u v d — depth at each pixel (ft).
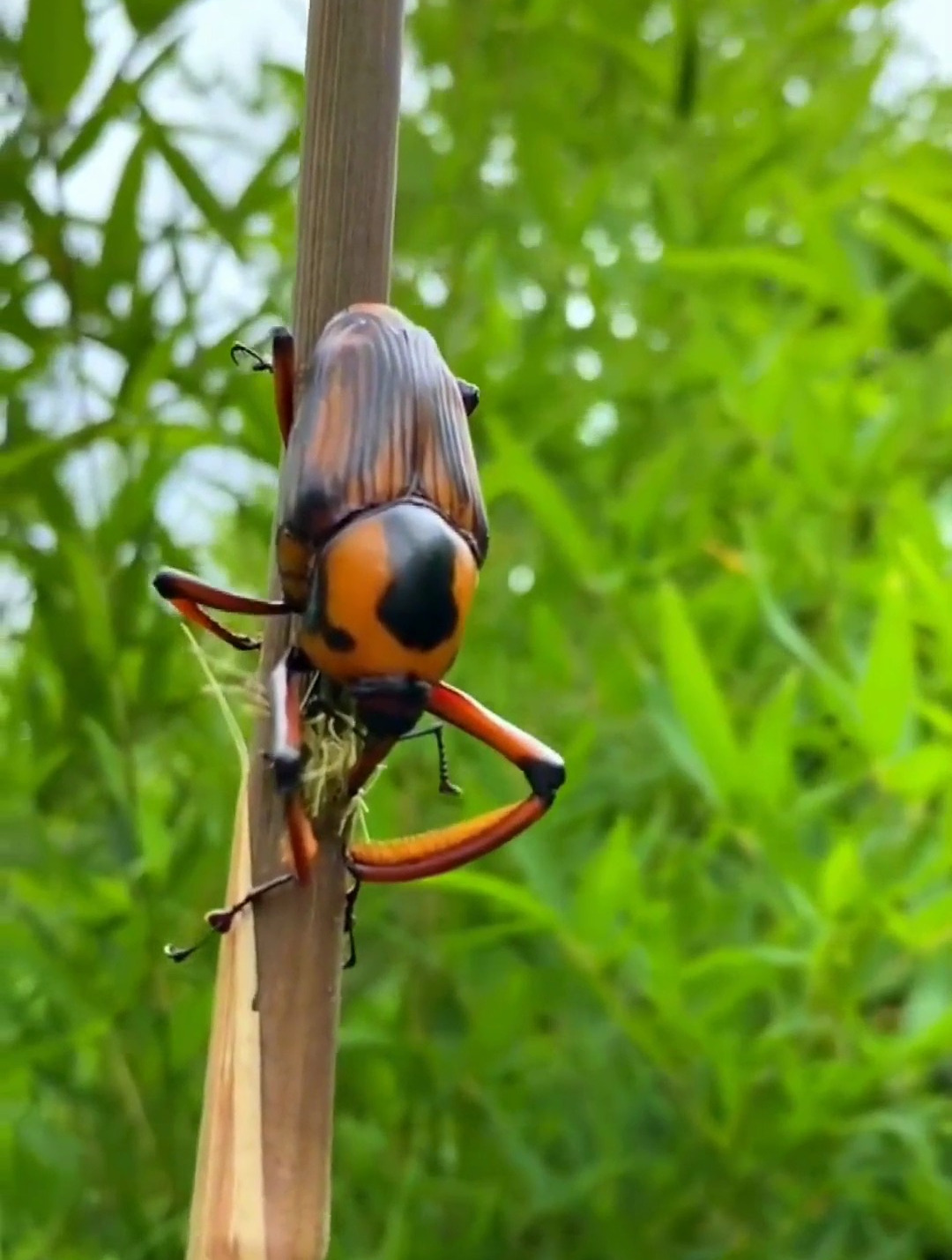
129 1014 0.72
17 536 0.73
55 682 0.78
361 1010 0.79
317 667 0.44
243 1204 0.40
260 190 0.70
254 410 0.70
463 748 0.79
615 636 0.80
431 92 0.90
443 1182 0.73
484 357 0.84
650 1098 0.73
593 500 0.87
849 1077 0.66
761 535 0.81
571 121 0.90
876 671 0.66
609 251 0.91
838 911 0.64
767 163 0.91
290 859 0.41
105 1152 0.72
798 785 0.76
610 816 0.82
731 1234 0.71
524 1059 0.76
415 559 0.43
